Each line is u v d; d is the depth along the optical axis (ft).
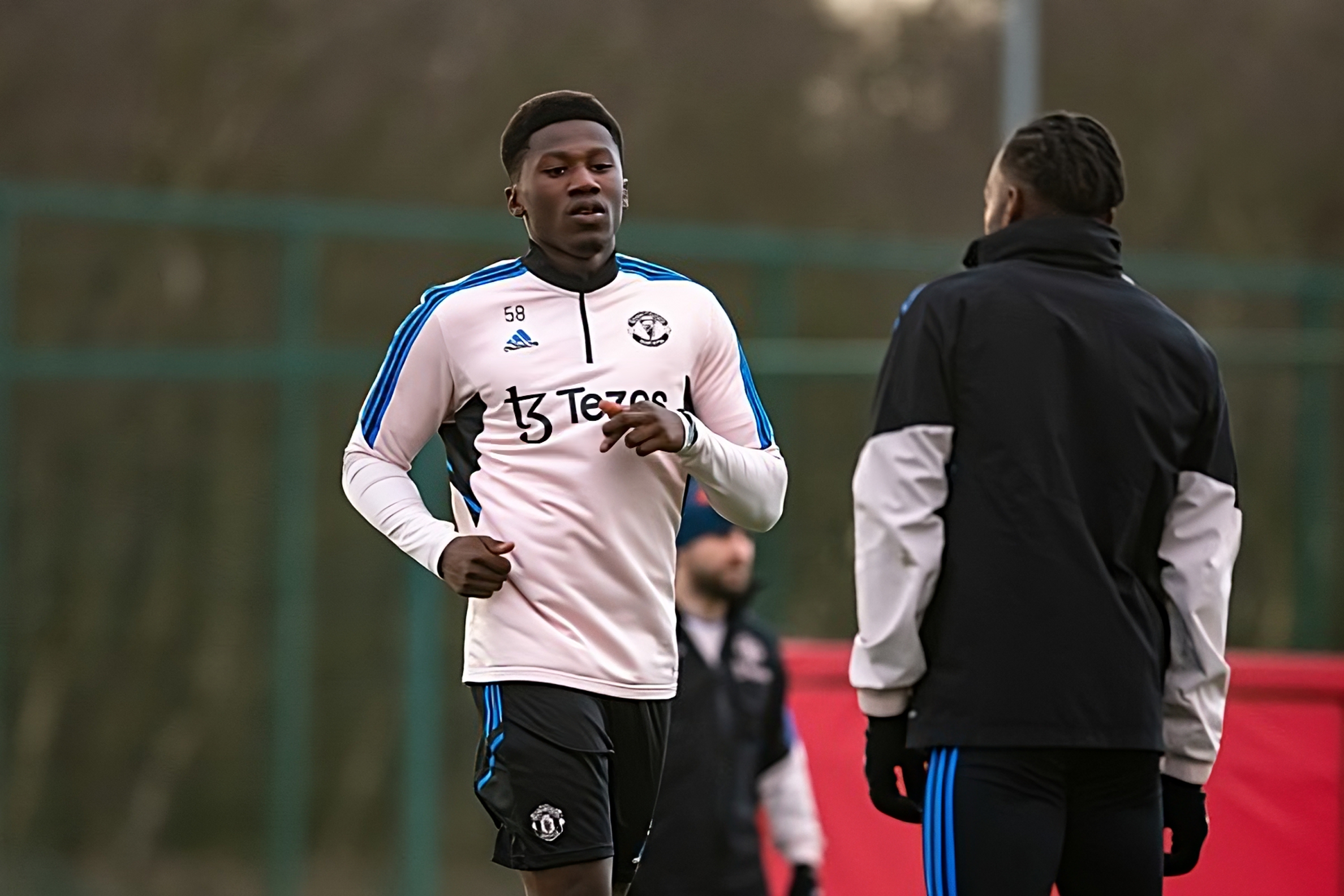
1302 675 75.31
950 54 248.11
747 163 234.38
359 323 176.45
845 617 147.23
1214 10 237.45
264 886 148.77
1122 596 50.44
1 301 145.48
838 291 174.19
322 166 215.51
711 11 235.81
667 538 51.72
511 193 52.39
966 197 245.24
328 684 154.10
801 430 147.23
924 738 50.67
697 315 52.19
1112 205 53.47
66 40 209.56
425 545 50.21
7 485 147.02
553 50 225.97
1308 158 236.84
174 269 178.40
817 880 75.77
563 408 50.49
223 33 213.46
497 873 149.69
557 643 50.01
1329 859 74.74
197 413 161.48
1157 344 51.42
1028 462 50.31
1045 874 49.75
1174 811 52.90
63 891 152.35
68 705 156.25
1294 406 153.48
